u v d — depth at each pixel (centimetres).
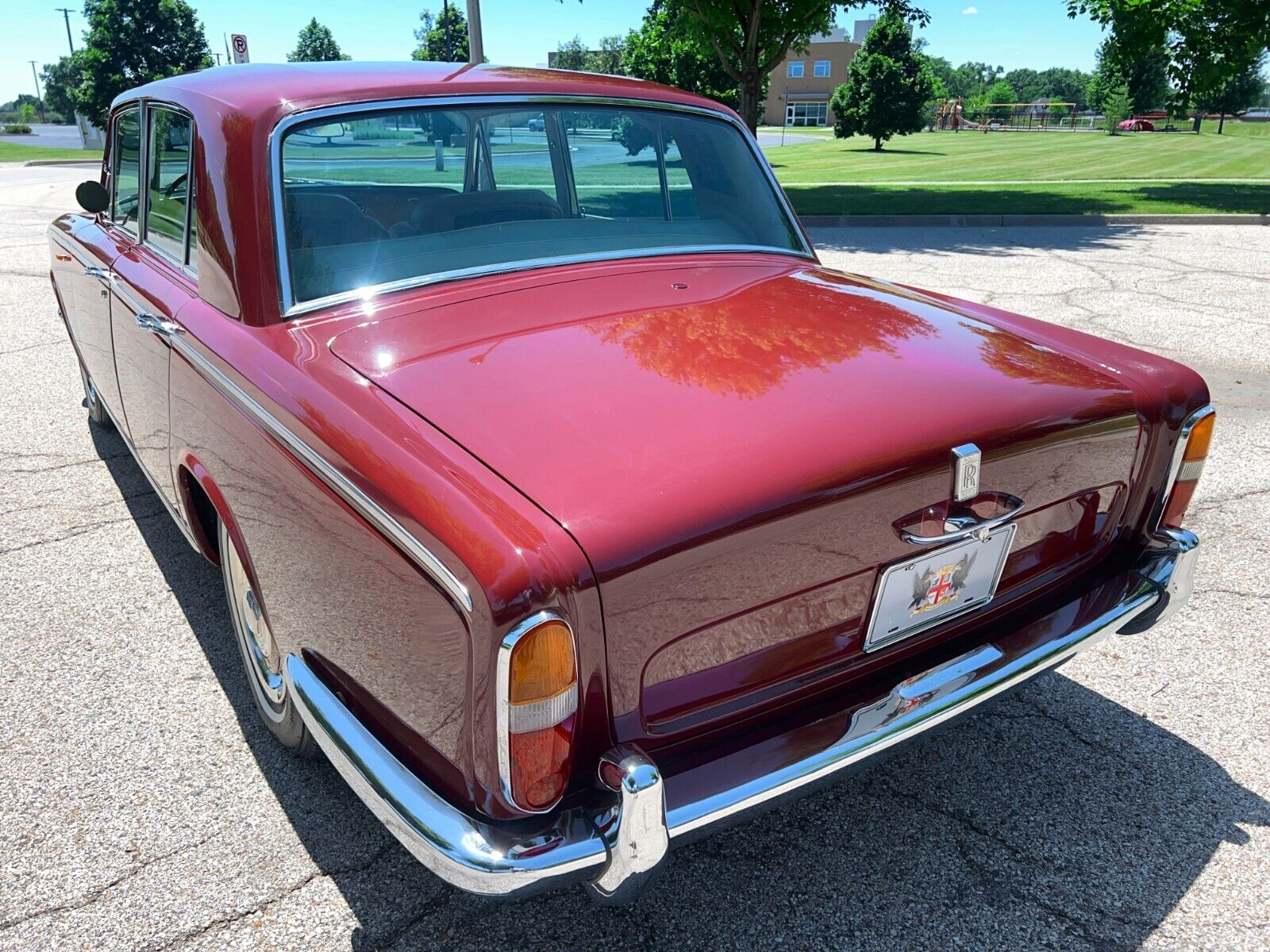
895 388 195
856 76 3962
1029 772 260
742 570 165
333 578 187
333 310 227
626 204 283
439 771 168
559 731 153
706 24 1441
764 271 277
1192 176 2061
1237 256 997
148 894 215
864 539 177
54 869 222
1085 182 1847
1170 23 1505
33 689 288
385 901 215
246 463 218
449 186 253
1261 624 326
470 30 1073
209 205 240
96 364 393
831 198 1530
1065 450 203
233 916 210
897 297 263
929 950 205
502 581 143
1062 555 224
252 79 263
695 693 172
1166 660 309
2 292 824
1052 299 777
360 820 238
